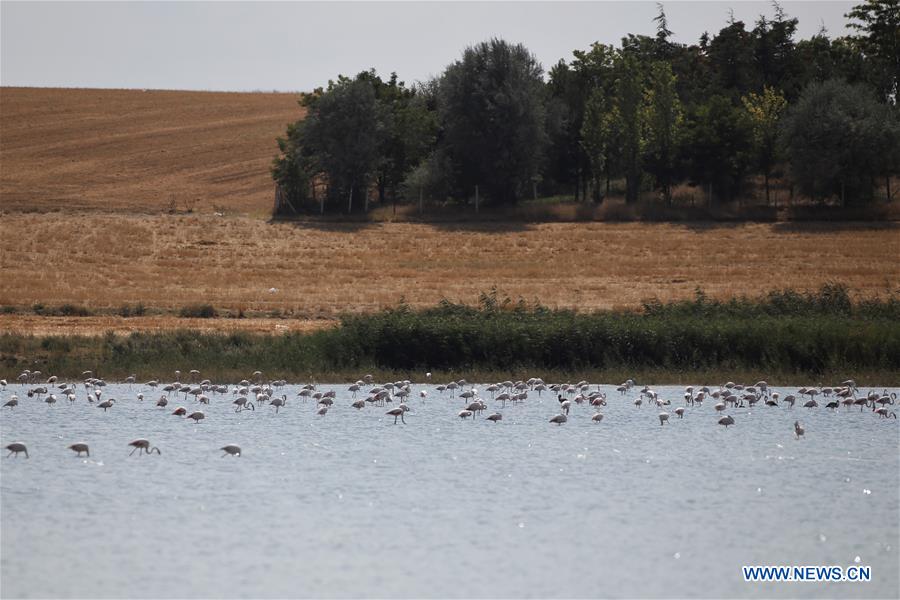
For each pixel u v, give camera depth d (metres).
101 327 117.62
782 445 60.94
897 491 49.75
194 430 64.69
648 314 102.19
